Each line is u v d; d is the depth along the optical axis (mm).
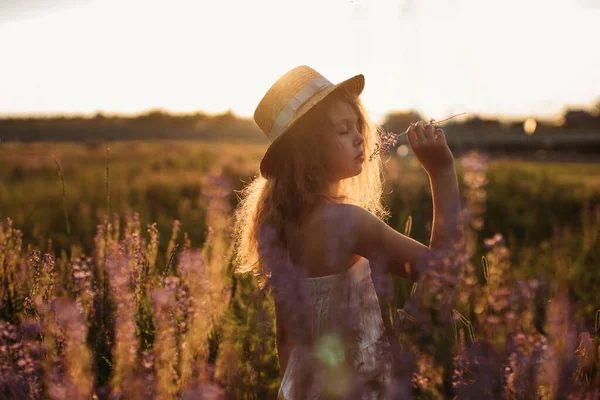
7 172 16609
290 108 2066
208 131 63688
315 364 1895
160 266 3725
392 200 6754
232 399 1897
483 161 2537
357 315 1875
